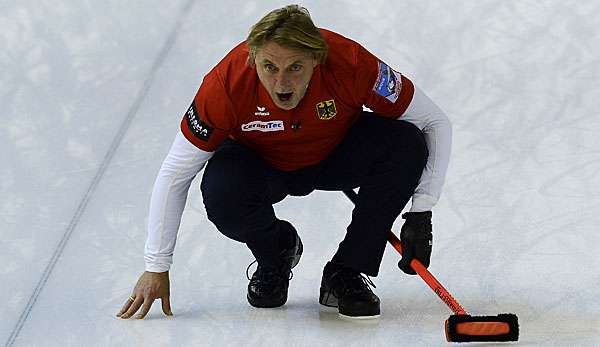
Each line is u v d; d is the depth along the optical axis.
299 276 11.93
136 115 16.83
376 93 9.99
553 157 14.76
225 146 10.48
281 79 9.23
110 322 10.86
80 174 14.89
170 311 10.93
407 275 11.87
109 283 11.90
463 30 19.36
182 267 12.22
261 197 10.44
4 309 11.37
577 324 10.44
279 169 10.62
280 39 9.03
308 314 10.95
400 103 10.20
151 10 21.20
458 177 14.29
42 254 12.70
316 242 12.73
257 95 9.77
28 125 16.59
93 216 13.66
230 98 9.73
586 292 11.22
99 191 14.36
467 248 12.40
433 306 11.05
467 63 18.11
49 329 10.83
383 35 19.36
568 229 12.77
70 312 11.21
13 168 15.12
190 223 13.36
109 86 18.02
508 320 9.55
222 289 11.66
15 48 19.67
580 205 13.38
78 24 20.72
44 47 19.70
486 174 14.34
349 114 10.13
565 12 20.02
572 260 12.01
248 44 9.22
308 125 10.05
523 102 16.59
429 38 19.12
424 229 10.45
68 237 13.11
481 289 11.40
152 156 15.38
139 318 10.90
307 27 9.16
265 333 10.48
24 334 10.76
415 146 10.37
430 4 20.53
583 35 19.00
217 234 13.04
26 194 14.33
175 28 20.33
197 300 11.38
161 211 10.34
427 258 10.49
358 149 10.48
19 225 13.45
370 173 10.52
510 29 19.34
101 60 19.09
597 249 12.25
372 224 10.44
